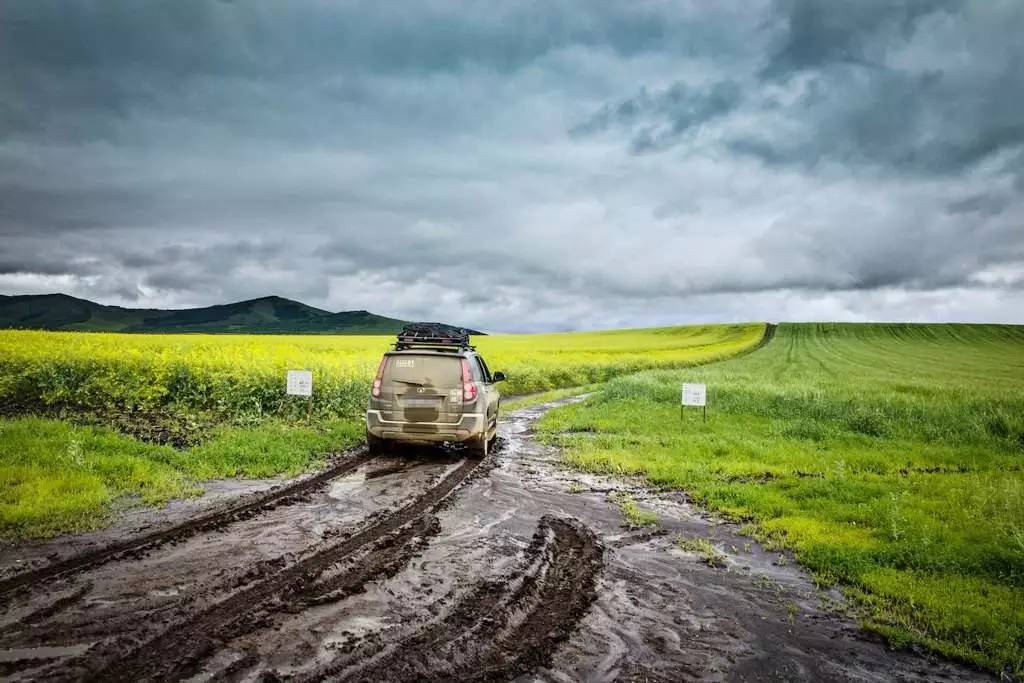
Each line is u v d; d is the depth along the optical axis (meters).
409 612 4.71
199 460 9.62
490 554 6.13
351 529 6.72
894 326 108.94
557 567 5.88
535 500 8.47
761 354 67.69
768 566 6.15
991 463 11.44
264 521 6.89
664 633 4.60
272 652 3.99
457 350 11.29
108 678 3.58
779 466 10.94
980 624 4.74
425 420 10.92
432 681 3.75
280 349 26.80
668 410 17.77
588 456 11.50
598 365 38.84
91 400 13.88
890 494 8.55
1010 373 45.03
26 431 9.50
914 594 5.31
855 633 4.72
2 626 4.19
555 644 4.34
